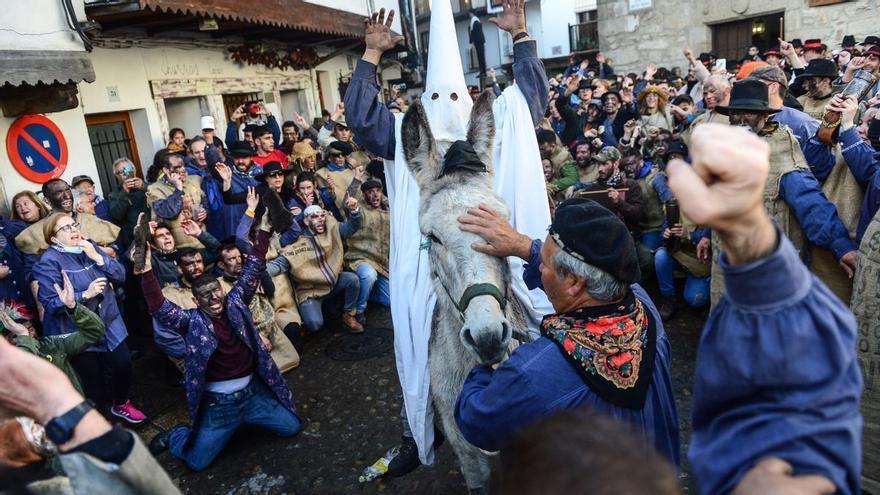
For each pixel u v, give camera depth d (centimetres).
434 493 347
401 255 266
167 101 905
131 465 98
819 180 376
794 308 91
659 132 696
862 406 263
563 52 2684
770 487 87
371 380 493
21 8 541
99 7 623
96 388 427
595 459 81
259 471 389
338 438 417
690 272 521
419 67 1759
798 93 705
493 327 188
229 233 624
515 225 266
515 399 165
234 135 793
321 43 1188
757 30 1433
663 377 174
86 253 432
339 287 586
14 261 482
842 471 90
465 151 229
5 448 133
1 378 100
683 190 86
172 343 464
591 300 168
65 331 414
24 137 585
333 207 705
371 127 272
